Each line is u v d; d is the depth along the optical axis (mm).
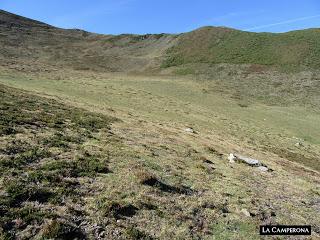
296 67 109062
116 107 55438
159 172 24734
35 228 14633
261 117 71500
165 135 40188
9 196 16344
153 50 153875
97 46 165375
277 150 51781
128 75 114188
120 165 23938
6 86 48031
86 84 76062
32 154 21781
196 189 23516
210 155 35531
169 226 17594
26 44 146750
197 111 67312
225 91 91188
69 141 26875
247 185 27422
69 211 16453
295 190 29875
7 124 26859
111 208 17547
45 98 45094
